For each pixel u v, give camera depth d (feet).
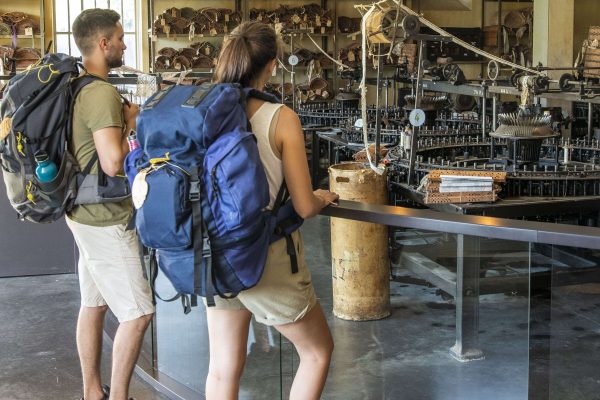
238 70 7.26
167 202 6.58
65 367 12.98
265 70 7.41
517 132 14.58
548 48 37.01
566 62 37.11
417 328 9.35
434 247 9.18
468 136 21.74
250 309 7.51
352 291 9.72
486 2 42.55
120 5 41.88
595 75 22.24
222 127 6.70
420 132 21.80
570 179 13.48
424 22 13.79
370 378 9.62
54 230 18.21
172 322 11.31
